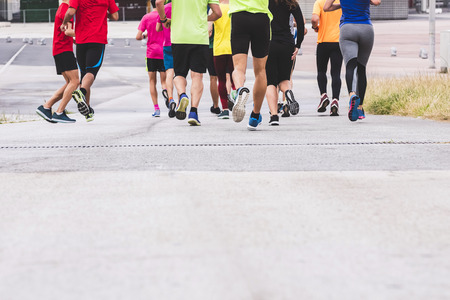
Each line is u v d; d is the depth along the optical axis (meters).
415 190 7.22
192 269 4.66
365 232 5.60
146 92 29.86
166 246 5.19
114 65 45.12
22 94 27.92
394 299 4.16
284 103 16.80
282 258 4.91
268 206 6.45
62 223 5.93
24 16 109.94
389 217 6.09
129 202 6.66
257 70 12.64
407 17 104.25
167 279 4.48
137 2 115.31
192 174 8.08
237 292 4.24
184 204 6.54
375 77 25.78
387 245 5.25
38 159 9.45
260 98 12.77
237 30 12.49
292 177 7.89
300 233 5.55
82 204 6.62
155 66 19.38
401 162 8.93
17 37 80.38
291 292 4.24
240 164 8.76
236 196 6.88
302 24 14.67
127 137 12.16
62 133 13.38
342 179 7.80
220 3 16.91
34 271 4.70
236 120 12.77
